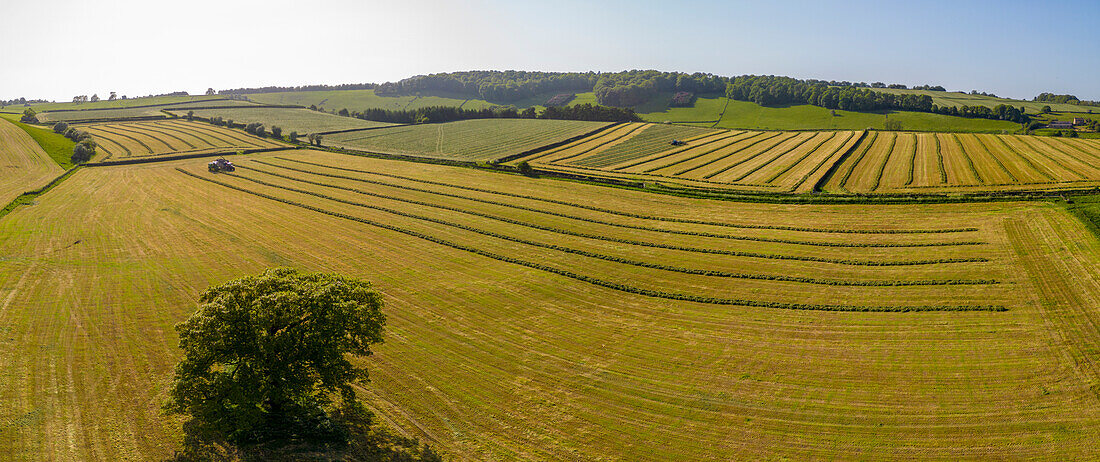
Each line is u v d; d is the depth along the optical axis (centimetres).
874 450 3064
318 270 5716
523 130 15350
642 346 4169
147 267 5734
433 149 13100
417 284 5344
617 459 3019
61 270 5534
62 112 18938
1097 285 4841
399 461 2922
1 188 8888
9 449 2848
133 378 3588
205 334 2958
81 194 8856
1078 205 6819
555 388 3641
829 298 4906
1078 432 3138
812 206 7638
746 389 3622
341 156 12462
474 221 7412
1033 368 3738
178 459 2836
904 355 3966
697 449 3095
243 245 6506
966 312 4538
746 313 4684
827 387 3625
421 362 3919
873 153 10938
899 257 5734
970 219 6675
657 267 5700
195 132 15400
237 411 2947
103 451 2878
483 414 3369
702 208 7812
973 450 3041
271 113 19800
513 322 4553
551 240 6606
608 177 9750
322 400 3347
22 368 3638
